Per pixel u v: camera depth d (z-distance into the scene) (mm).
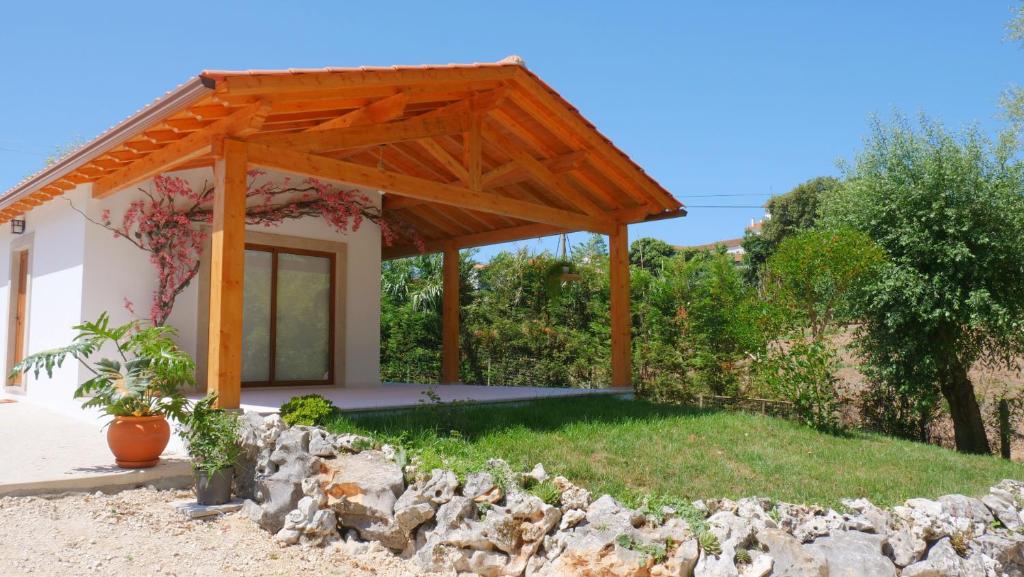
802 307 10812
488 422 7625
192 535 4812
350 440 5543
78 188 8719
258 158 6688
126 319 8758
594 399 9883
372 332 11883
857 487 6539
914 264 11188
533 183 10656
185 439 6055
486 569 4398
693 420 8914
